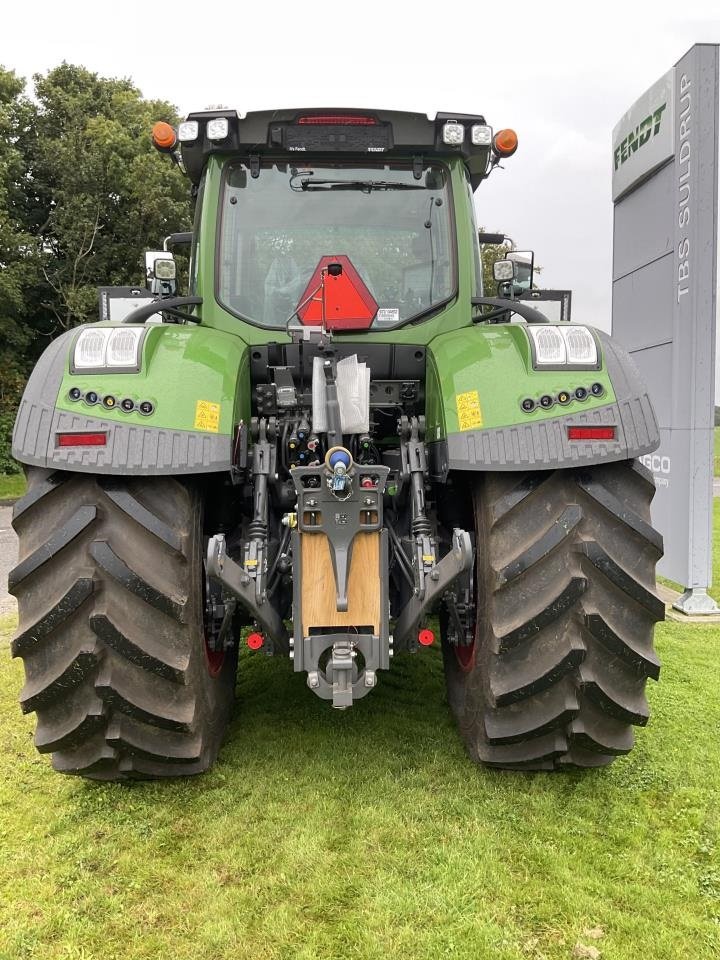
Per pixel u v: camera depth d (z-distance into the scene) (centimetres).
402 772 274
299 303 313
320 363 250
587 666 236
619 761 281
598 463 236
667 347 544
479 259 348
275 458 276
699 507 507
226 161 323
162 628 234
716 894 207
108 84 2283
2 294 1820
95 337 246
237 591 231
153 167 2038
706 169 502
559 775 270
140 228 2081
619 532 239
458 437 244
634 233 609
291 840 231
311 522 238
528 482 243
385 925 194
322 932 192
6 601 602
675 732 306
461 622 279
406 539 273
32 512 237
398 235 325
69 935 193
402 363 317
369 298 310
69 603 224
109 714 233
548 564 236
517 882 211
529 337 252
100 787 266
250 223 323
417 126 317
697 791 259
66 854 228
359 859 221
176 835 237
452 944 187
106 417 231
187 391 241
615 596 237
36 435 231
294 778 270
